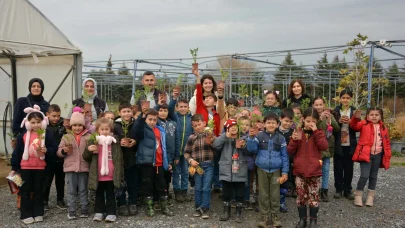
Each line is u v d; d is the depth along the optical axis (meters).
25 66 10.12
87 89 6.37
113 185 5.20
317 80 20.52
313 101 6.18
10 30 7.95
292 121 5.44
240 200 5.22
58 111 5.71
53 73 9.62
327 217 5.42
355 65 11.48
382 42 10.22
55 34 8.78
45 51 8.51
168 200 6.07
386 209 5.82
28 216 5.17
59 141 5.71
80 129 5.35
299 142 4.98
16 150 5.23
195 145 5.43
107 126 5.18
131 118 5.59
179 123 6.19
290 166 6.25
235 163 5.11
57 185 5.82
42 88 6.06
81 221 5.18
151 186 5.45
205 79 6.36
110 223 5.09
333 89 25.38
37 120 5.20
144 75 6.60
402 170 9.13
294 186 6.41
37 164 5.20
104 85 22.44
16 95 10.35
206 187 5.38
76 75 9.17
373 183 5.98
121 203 5.52
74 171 5.19
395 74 17.58
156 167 5.48
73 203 5.27
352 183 7.66
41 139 5.11
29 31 8.28
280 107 6.53
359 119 6.03
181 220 5.25
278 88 24.22
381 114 6.00
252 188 6.24
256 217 5.39
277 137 5.11
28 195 5.19
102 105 6.68
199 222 5.17
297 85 6.51
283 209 5.60
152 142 5.43
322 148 4.80
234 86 21.09
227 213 5.27
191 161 5.33
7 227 4.98
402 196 6.61
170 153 5.88
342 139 6.29
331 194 6.66
